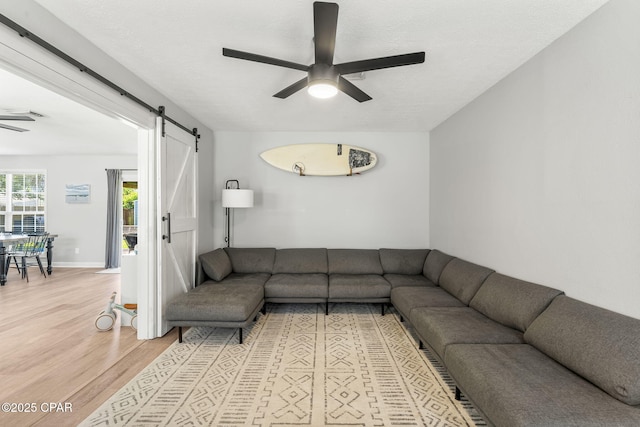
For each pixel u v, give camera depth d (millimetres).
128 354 2734
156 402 2049
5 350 2801
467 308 2859
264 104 3545
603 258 1827
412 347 2912
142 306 3025
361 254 4430
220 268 3891
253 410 1978
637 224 1632
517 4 1812
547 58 2281
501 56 2438
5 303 4184
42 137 5285
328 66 1956
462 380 1846
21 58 1687
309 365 2561
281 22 2000
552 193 2240
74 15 1935
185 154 3725
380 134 4773
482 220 3197
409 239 4777
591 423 1296
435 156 4496
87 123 4422
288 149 4676
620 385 1413
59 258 6914
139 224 3021
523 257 2559
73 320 3553
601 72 1834
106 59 2408
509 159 2748
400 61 1924
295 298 3738
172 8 1867
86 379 2322
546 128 2299
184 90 3129
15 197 7012
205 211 4426
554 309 1999
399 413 1952
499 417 1443
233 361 2625
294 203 4801
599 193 1854
